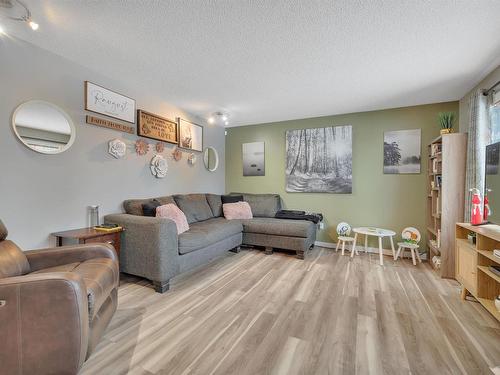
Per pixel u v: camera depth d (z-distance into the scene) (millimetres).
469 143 2594
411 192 3539
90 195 2523
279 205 4316
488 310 1826
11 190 1950
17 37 1952
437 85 2793
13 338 1118
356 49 2066
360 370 1327
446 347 1520
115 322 1784
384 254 3584
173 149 3623
